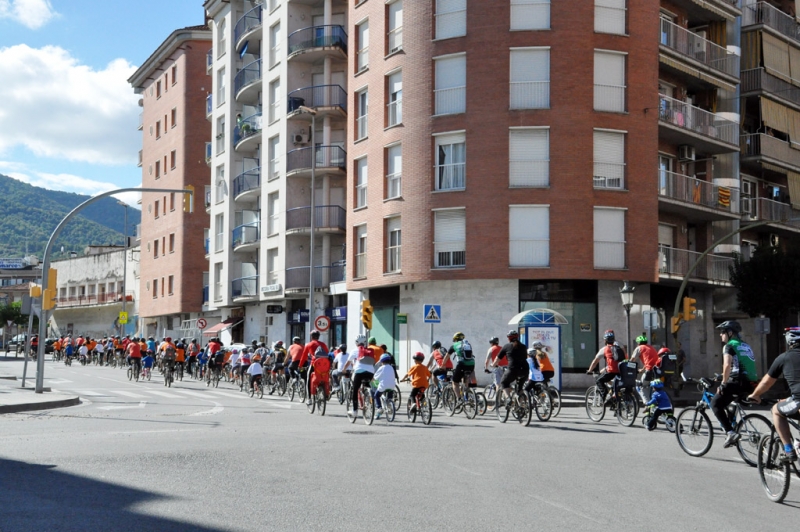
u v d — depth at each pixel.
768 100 44.16
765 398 32.50
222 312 57.47
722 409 12.61
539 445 14.23
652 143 34.91
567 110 33.69
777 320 46.88
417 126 35.53
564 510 8.43
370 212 37.78
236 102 55.09
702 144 39.72
